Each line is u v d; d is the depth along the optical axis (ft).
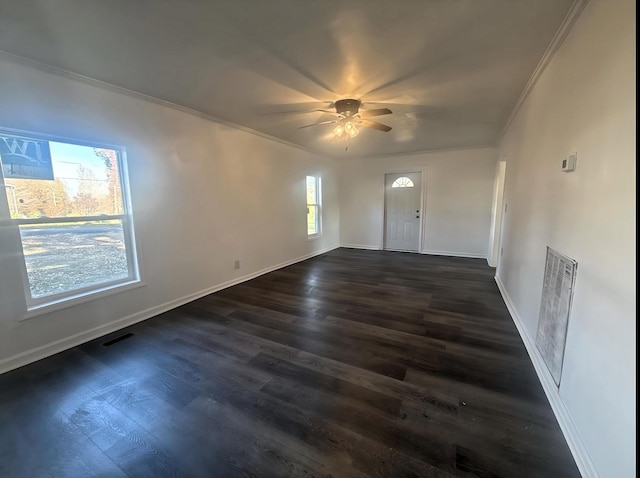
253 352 7.27
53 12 5.11
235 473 4.09
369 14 5.30
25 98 6.69
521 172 9.18
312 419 5.06
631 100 3.30
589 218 4.32
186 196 10.62
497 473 3.99
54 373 6.49
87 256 8.18
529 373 6.28
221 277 12.31
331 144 16.47
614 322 3.49
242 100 9.48
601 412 3.66
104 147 8.32
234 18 5.40
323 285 12.76
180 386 6.00
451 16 5.35
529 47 6.32
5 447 4.57
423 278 13.70
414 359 6.86
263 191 14.44
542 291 6.42
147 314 9.50
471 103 9.75
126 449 4.51
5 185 6.57
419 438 4.61
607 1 4.01
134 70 7.36
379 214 21.09
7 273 6.60
